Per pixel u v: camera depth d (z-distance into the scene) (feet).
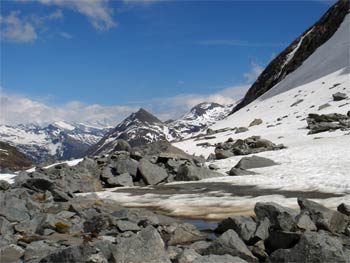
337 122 234.17
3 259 44.01
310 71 457.68
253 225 48.80
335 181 95.86
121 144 195.11
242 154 185.16
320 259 37.04
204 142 283.59
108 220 59.06
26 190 95.61
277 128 271.28
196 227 61.87
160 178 132.16
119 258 38.40
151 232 41.01
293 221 47.42
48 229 56.65
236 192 97.45
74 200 82.69
